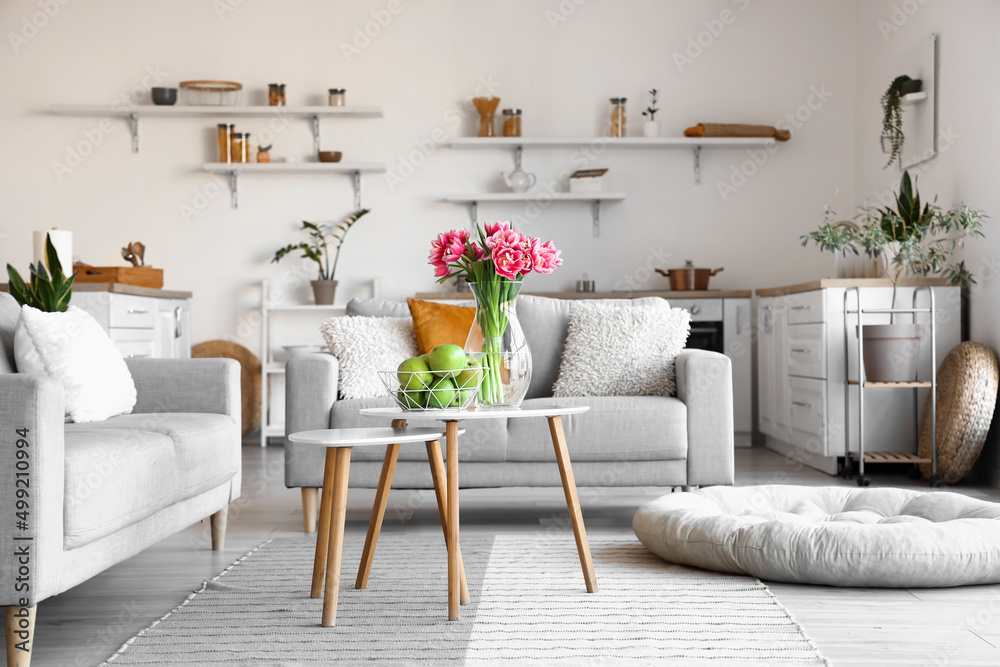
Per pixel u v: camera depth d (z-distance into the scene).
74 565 1.73
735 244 5.75
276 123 5.75
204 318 5.75
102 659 1.78
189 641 1.87
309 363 3.07
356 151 5.75
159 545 2.85
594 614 2.03
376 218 5.77
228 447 2.65
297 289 5.77
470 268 2.20
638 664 1.71
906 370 3.89
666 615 2.02
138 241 5.71
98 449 1.85
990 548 2.20
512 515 3.32
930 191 4.57
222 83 5.53
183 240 5.75
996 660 1.73
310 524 3.05
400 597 2.19
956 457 3.78
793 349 4.64
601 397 3.09
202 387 2.77
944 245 4.36
